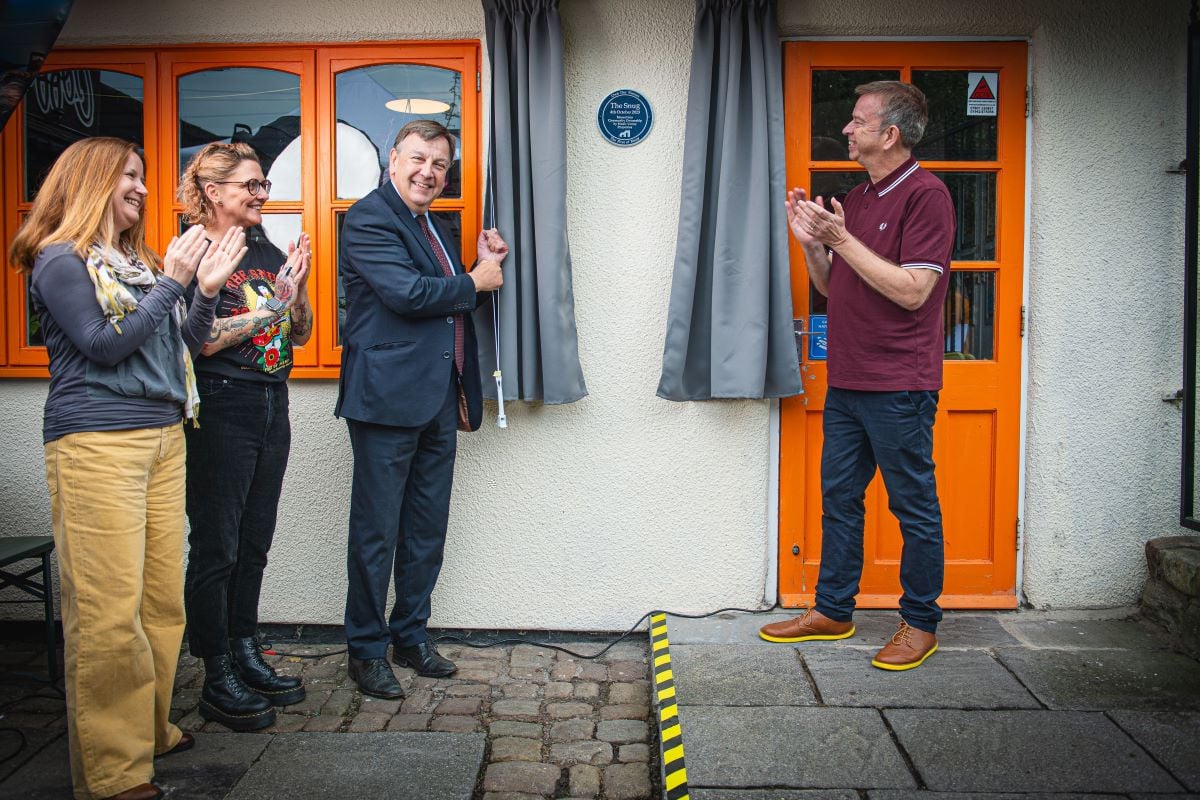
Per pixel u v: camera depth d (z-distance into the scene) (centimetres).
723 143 337
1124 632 339
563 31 350
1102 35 345
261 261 304
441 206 359
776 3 340
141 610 262
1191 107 323
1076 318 352
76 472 235
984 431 361
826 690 291
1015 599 363
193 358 273
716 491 361
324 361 361
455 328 321
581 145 354
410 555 330
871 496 364
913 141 296
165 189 362
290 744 279
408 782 257
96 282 233
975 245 359
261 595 368
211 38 355
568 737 290
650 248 356
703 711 279
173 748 273
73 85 362
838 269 310
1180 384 352
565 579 366
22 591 371
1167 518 356
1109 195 349
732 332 341
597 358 359
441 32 351
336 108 360
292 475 364
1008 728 266
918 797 235
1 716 301
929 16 344
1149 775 242
